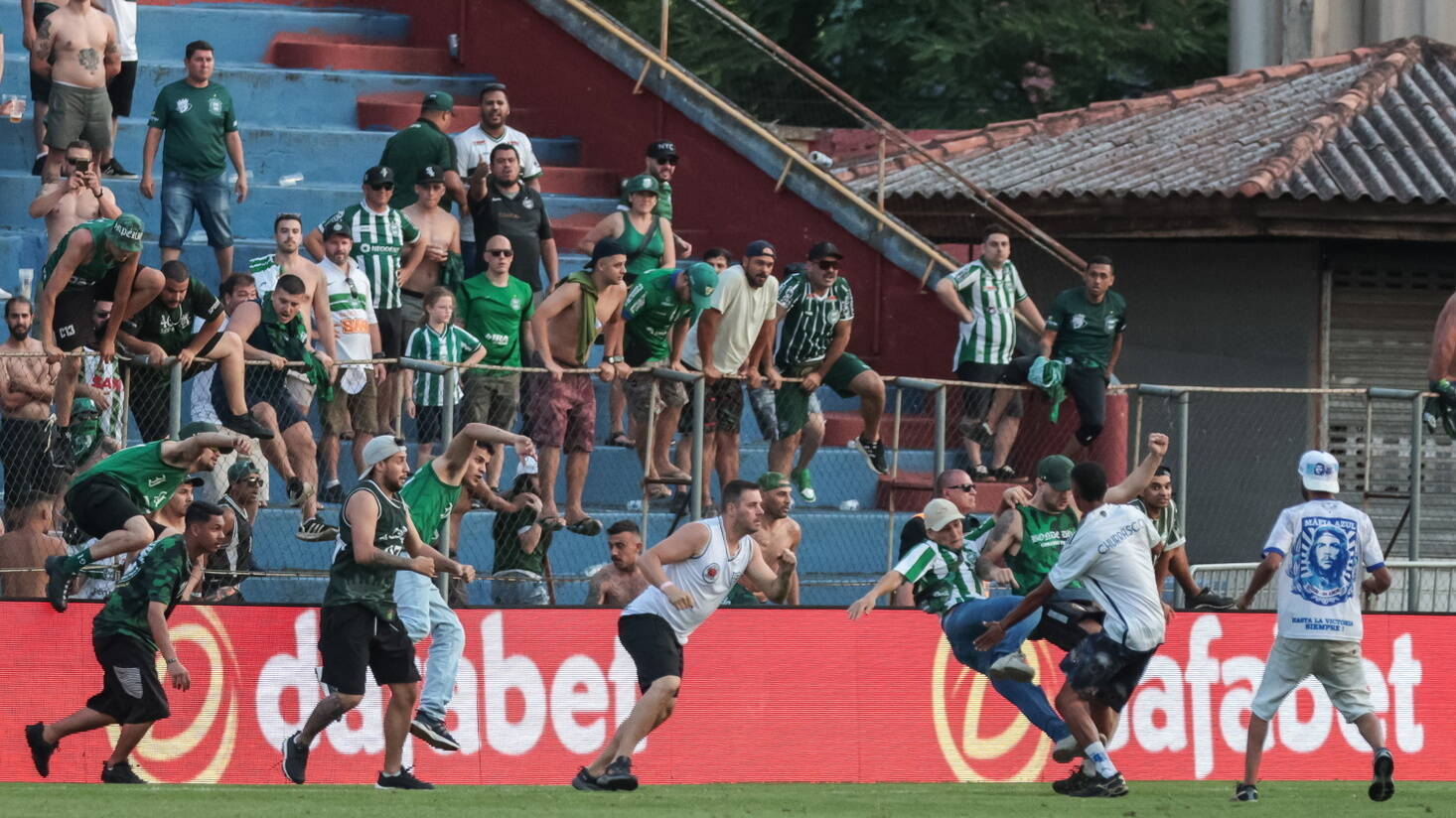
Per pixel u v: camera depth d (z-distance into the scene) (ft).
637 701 155.12
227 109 207.21
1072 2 340.59
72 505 141.28
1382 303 236.22
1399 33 290.97
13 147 223.71
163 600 137.59
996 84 343.67
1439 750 178.70
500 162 198.59
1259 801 144.97
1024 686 150.41
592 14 248.32
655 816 123.65
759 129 237.04
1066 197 236.84
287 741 143.43
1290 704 176.35
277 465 160.76
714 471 196.44
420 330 171.42
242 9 254.88
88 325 155.02
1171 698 172.96
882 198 232.53
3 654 146.20
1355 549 143.13
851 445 200.23
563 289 168.45
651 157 209.67
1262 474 234.79
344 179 237.66
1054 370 189.26
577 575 183.21
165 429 155.12
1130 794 150.71
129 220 148.15
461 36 255.91
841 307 179.83
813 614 164.35
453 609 156.46
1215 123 257.14
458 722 155.33
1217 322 240.53
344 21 257.55
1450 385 188.34
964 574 155.33
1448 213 223.71
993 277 202.39
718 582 140.36
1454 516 229.45
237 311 161.38
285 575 157.17
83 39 206.49
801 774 162.50
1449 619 180.45
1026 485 195.62
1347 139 239.91
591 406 168.96
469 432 146.51
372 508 137.39
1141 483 161.58
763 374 178.70
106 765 144.56
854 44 339.16
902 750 165.17
